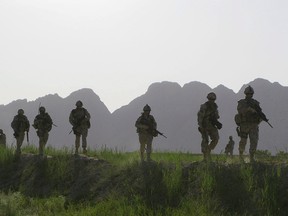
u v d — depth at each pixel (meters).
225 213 8.34
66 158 14.12
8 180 13.84
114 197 10.17
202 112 10.48
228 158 11.07
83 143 14.96
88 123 14.77
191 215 8.15
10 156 15.24
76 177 12.66
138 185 10.26
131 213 8.50
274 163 9.62
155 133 11.89
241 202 8.60
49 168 13.43
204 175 9.51
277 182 8.62
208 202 8.67
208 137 10.59
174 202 9.24
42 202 11.16
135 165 11.55
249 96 10.09
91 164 13.16
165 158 12.33
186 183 9.83
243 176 9.19
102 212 8.94
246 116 9.85
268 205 8.18
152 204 9.16
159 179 10.25
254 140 9.84
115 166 12.30
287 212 8.01
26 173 13.70
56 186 12.55
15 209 10.20
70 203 10.73
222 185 9.12
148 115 12.06
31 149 17.06
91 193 11.15
